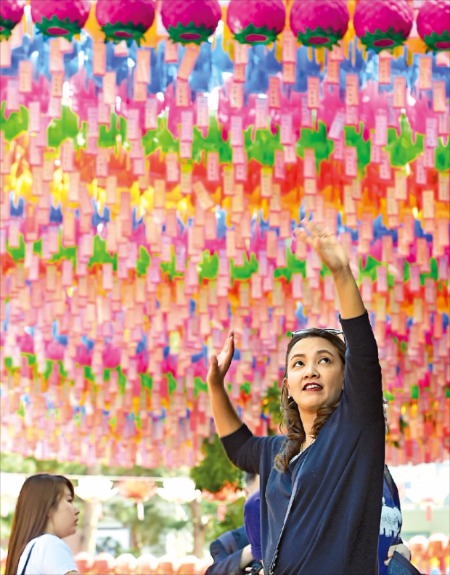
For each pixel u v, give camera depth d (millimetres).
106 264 11875
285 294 12914
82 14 6258
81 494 17938
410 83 7324
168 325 12766
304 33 6340
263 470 3785
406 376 14617
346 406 3393
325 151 8438
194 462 17734
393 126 7531
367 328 3326
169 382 16312
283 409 3705
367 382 3334
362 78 7445
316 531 3344
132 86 7309
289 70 6777
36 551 5129
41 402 16250
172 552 33531
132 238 10938
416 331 12773
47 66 7406
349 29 7031
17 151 9016
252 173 9516
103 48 6879
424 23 6441
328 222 9258
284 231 9508
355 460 3355
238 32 6332
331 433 3410
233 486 15141
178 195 10211
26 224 9875
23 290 12047
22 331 13758
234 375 15211
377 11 6281
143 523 36531
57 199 9820
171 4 6215
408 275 12070
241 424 4113
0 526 29891
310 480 3383
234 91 7031
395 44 6441
